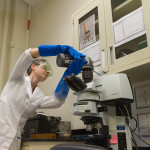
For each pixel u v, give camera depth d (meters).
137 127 1.48
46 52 1.15
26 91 1.46
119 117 1.17
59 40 2.62
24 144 1.46
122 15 1.44
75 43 1.87
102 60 1.49
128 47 1.33
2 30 3.40
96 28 1.66
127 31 1.32
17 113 1.42
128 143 1.14
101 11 1.61
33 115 1.67
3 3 3.55
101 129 1.10
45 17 3.15
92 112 1.06
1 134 1.29
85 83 1.12
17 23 3.44
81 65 1.18
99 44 1.56
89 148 0.60
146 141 1.39
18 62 1.27
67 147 0.65
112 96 1.10
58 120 1.82
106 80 1.15
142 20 1.22
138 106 1.52
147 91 1.48
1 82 3.02
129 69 1.26
